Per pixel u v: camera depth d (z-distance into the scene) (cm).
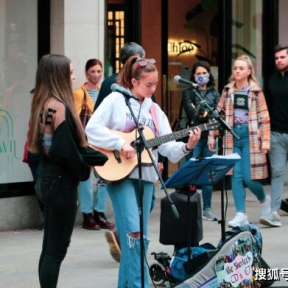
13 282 843
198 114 825
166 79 1470
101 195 1124
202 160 724
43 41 1146
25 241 1045
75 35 1145
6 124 1115
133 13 1309
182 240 816
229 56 1480
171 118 1473
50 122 669
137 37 1310
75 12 1145
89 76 1112
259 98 1095
